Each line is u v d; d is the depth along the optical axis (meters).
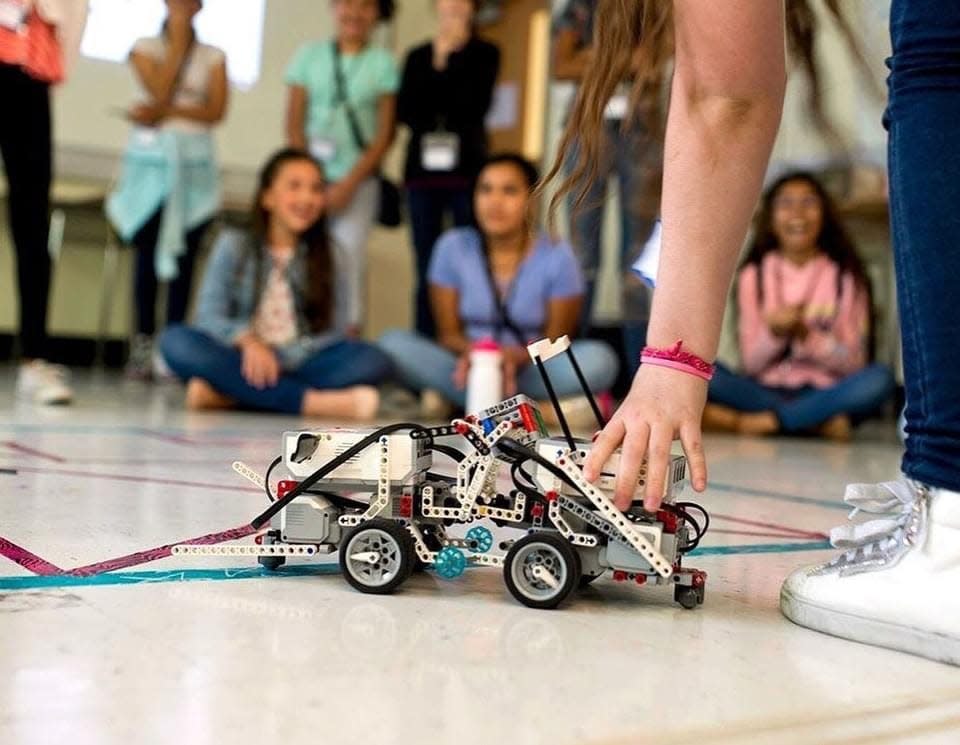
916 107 0.70
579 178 0.94
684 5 0.75
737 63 0.74
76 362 5.16
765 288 3.43
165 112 3.91
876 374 3.19
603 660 0.61
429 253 3.75
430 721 0.49
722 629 0.71
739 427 3.28
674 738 0.49
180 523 0.99
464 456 0.82
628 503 0.73
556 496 0.73
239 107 5.27
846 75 3.38
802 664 0.64
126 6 4.95
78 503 1.08
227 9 5.21
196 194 3.99
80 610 0.65
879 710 0.55
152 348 4.09
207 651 0.58
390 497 0.76
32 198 2.51
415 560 0.78
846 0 1.07
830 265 3.42
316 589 0.75
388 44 5.36
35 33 2.37
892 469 2.22
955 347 0.68
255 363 2.86
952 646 0.66
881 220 4.07
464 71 3.62
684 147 0.77
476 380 2.72
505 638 0.64
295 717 0.48
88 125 4.92
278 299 3.08
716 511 1.33
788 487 1.72
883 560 0.70
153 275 4.07
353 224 3.76
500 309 3.06
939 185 0.69
